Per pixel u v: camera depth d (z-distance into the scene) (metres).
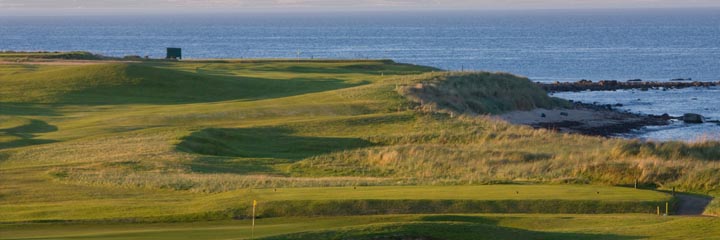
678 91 117.62
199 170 46.28
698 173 40.41
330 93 79.81
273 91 89.75
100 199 36.31
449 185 37.72
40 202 36.09
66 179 41.97
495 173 45.59
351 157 51.66
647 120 85.88
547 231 26.34
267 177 43.09
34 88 84.81
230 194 34.88
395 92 78.31
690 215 31.45
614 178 41.41
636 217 29.50
